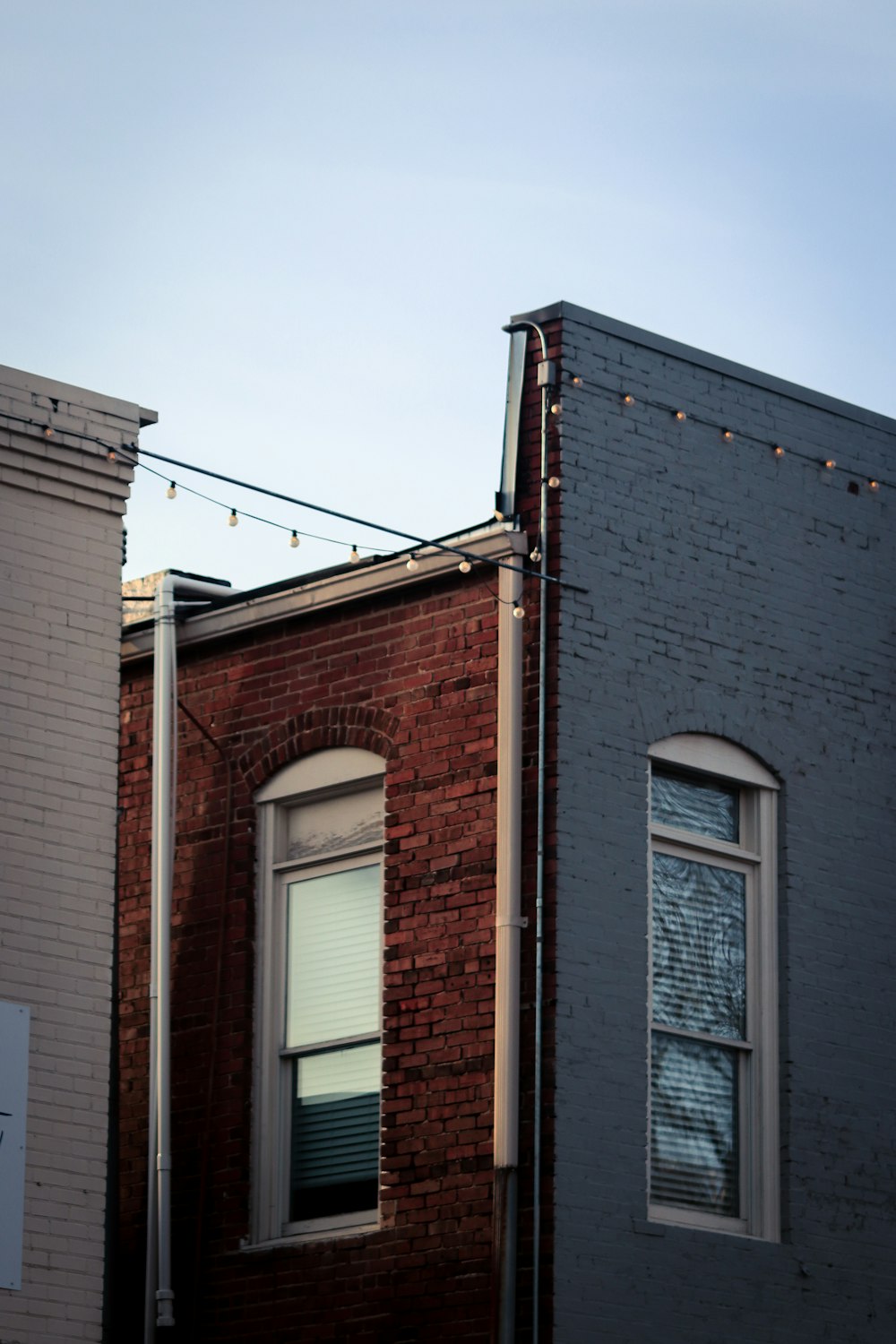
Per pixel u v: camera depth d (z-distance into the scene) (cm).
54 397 1298
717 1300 1354
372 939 1472
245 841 1534
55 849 1239
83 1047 1223
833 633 1542
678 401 1494
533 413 1435
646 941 1384
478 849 1393
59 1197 1193
